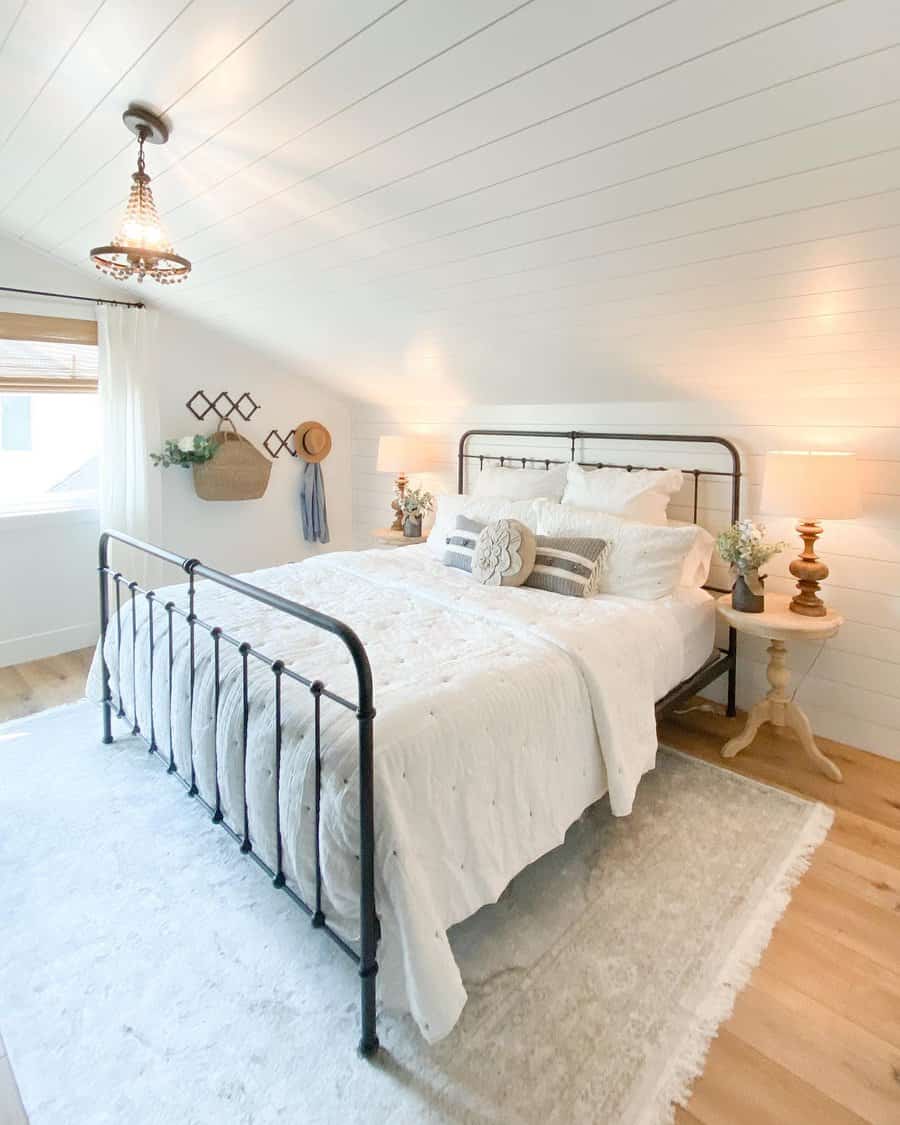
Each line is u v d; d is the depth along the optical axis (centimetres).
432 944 136
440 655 198
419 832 149
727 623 301
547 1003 158
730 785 254
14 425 363
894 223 160
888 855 214
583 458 352
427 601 257
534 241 210
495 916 185
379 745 148
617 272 215
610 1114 133
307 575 290
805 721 264
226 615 230
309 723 161
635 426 329
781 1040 150
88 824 221
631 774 209
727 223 177
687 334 244
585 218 191
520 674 187
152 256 190
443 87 154
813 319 212
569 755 193
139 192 197
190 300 360
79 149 226
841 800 245
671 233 188
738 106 139
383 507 480
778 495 250
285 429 457
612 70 138
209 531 429
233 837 192
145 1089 137
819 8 114
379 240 236
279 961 168
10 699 318
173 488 411
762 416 286
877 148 140
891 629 266
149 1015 153
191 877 197
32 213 298
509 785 172
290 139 190
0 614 357
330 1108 133
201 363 409
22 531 360
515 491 346
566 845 217
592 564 271
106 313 361
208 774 199
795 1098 137
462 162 180
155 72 174
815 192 158
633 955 172
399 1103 134
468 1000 158
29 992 158
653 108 145
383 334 330
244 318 366
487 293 255
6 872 198
